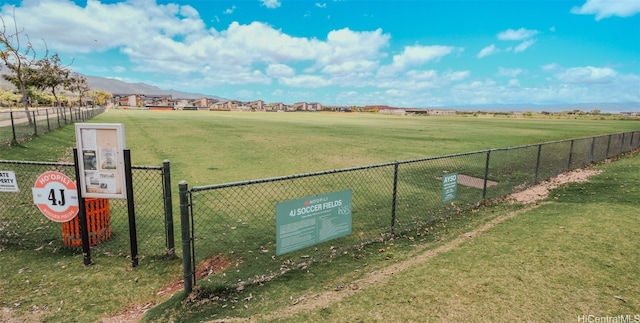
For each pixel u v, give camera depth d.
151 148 16.06
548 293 3.53
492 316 3.17
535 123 53.84
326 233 4.50
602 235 5.10
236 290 3.86
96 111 56.94
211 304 3.58
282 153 15.46
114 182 4.30
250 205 7.20
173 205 7.12
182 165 11.91
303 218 4.22
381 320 3.15
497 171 11.66
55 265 4.52
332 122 49.25
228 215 6.54
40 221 5.98
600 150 14.88
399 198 8.05
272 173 10.84
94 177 4.30
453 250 4.75
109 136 4.18
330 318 3.21
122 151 4.20
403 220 6.48
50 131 18.09
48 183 4.57
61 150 13.96
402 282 3.84
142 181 9.38
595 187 9.03
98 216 5.12
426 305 3.37
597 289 3.60
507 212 6.89
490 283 3.76
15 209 6.51
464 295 3.53
